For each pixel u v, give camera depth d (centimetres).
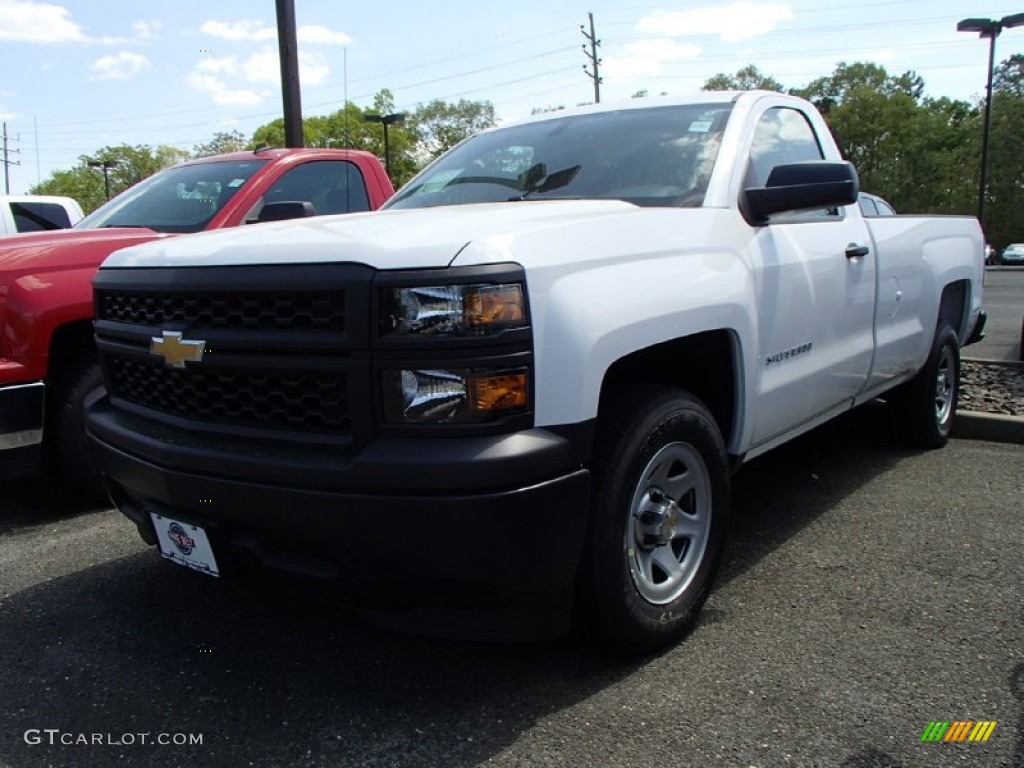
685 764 230
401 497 223
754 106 378
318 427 242
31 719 259
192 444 262
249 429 254
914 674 273
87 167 7188
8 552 400
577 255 252
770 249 340
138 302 291
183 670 287
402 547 227
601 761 232
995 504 437
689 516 303
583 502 243
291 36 972
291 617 325
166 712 262
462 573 228
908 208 6719
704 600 306
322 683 277
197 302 265
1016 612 315
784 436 379
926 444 548
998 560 363
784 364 353
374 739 245
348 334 229
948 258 530
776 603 327
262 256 250
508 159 392
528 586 236
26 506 472
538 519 231
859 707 255
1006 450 550
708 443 300
